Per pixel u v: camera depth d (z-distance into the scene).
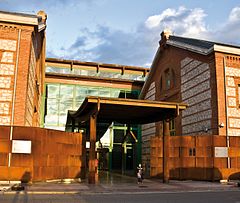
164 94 29.39
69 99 33.19
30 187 15.12
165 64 29.77
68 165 19.53
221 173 20.19
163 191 15.09
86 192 14.18
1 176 16.22
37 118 26.84
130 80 35.34
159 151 22.12
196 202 11.04
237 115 21.12
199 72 23.25
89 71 35.44
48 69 33.97
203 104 22.36
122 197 12.54
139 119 24.47
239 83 21.59
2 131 16.52
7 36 17.84
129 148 34.44
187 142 21.41
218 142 20.41
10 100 17.23
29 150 16.75
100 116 22.67
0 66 17.45
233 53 21.59
